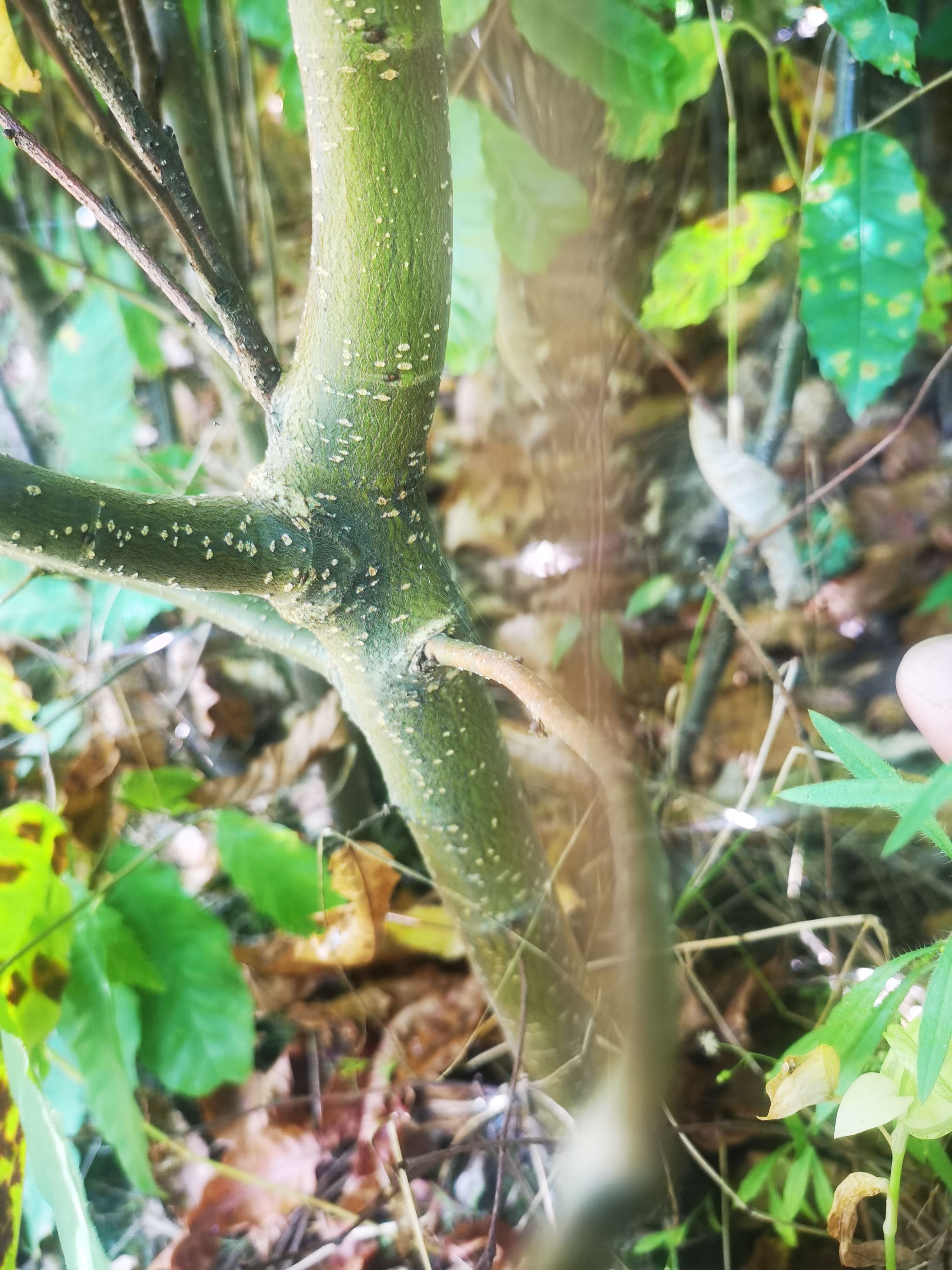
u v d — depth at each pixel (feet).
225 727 1.38
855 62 0.92
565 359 0.95
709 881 1.18
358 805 1.25
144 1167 0.83
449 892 0.83
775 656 1.43
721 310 1.59
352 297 0.54
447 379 1.66
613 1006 0.91
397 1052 1.08
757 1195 0.92
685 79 0.89
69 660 1.17
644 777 1.06
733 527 1.11
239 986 0.92
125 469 1.09
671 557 1.52
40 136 1.04
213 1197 0.98
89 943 0.86
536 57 0.87
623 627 1.40
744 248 0.93
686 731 1.20
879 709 1.35
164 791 1.10
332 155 0.50
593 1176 0.79
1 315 1.35
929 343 1.56
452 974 1.15
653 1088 0.76
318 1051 1.10
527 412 1.54
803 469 1.51
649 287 1.25
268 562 0.60
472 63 0.83
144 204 1.08
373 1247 0.94
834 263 0.85
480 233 0.81
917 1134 0.59
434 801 0.75
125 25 0.72
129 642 1.20
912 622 1.43
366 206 0.51
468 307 0.83
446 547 1.61
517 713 1.37
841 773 1.13
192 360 1.29
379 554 0.63
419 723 0.70
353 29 0.46
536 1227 0.92
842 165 0.83
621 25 0.77
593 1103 0.86
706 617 1.45
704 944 0.96
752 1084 0.98
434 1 0.47
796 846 1.06
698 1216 0.92
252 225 1.01
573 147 0.89
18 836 0.82
